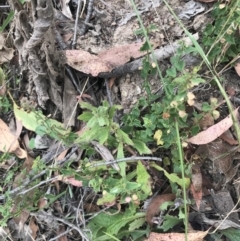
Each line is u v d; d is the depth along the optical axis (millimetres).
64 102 492
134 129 466
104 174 447
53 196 468
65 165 465
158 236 448
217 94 476
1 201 496
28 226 492
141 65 478
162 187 470
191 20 493
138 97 479
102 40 498
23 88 514
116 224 448
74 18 512
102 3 510
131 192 417
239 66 471
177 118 416
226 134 464
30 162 500
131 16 500
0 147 495
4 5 531
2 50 510
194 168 457
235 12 421
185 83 397
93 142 454
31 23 440
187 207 451
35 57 450
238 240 451
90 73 477
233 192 472
